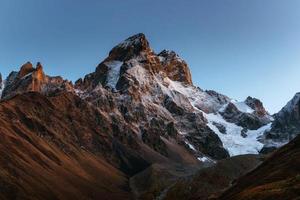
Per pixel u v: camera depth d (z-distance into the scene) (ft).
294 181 424.46
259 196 408.46
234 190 570.05
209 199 614.34
